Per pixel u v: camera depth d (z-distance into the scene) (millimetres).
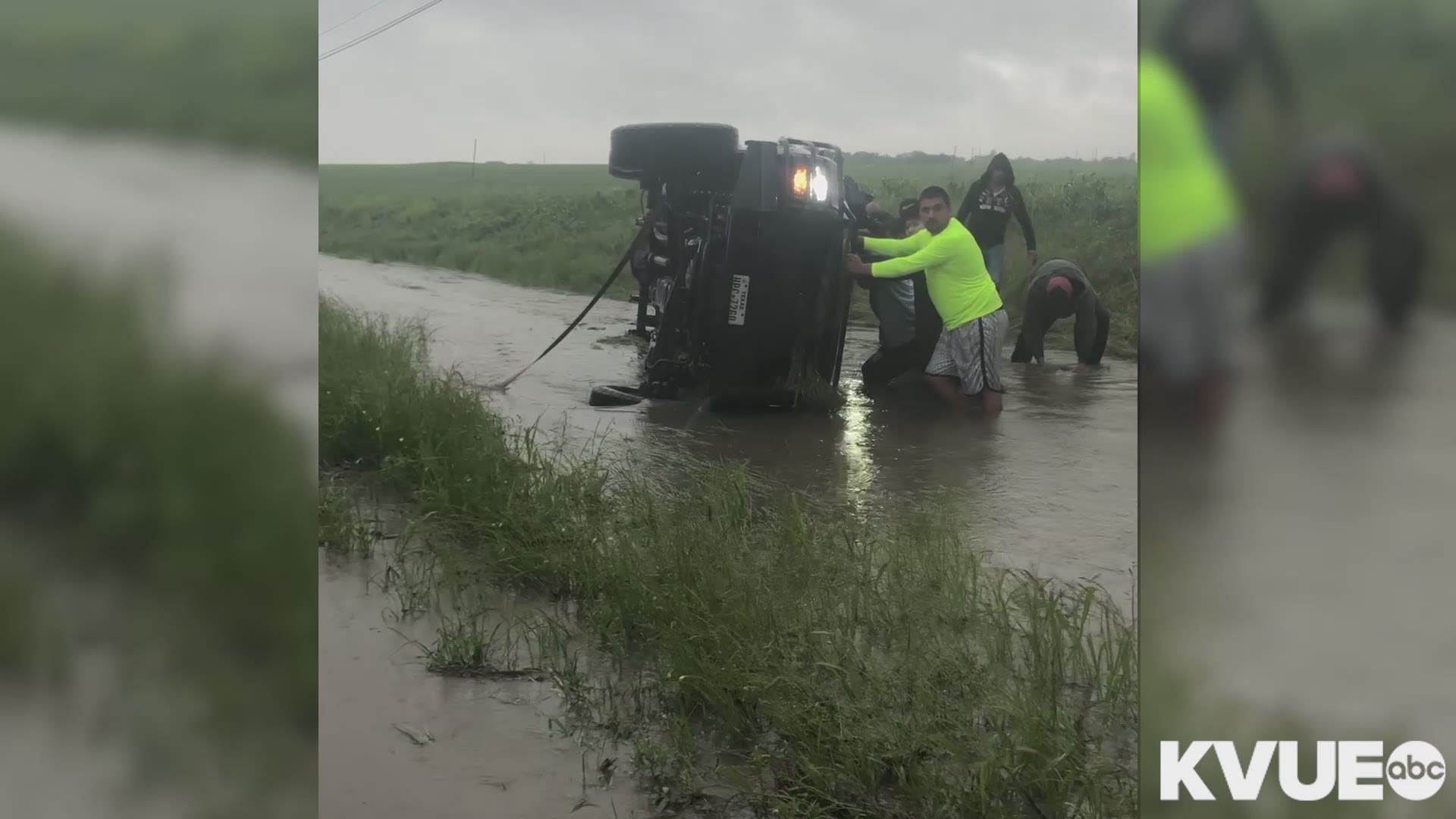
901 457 4523
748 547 3539
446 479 4312
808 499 4012
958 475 4258
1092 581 3256
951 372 5363
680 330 5551
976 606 3123
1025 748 2371
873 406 5371
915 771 2426
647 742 2605
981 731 2580
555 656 3100
